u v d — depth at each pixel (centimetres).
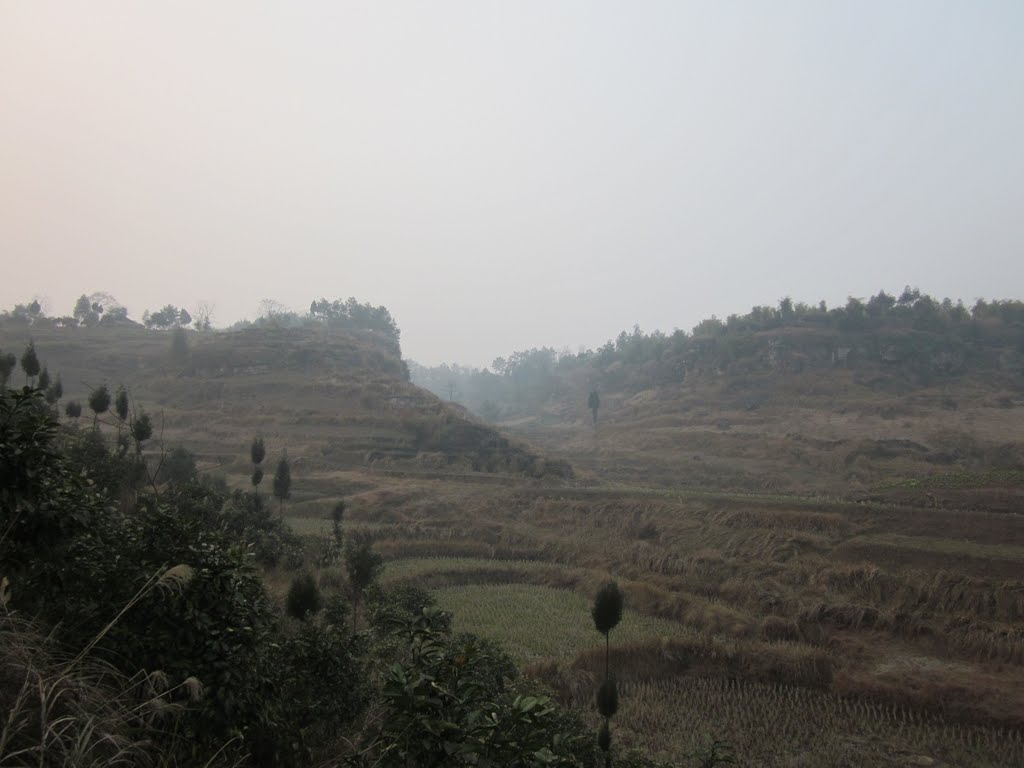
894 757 2147
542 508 5478
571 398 16175
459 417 8694
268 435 7588
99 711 750
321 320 17012
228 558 987
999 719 2350
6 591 902
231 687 879
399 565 4159
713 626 3284
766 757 2148
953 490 5503
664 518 4966
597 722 2330
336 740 1077
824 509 4700
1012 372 11556
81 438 2592
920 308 13625
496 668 1672
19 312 12550
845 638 3138
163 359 10406
